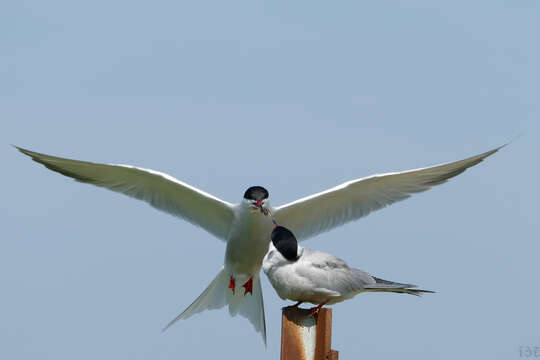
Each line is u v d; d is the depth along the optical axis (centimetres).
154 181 1324
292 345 887
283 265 998
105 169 1304
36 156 1280
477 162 1285
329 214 1353
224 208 1323
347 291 991
